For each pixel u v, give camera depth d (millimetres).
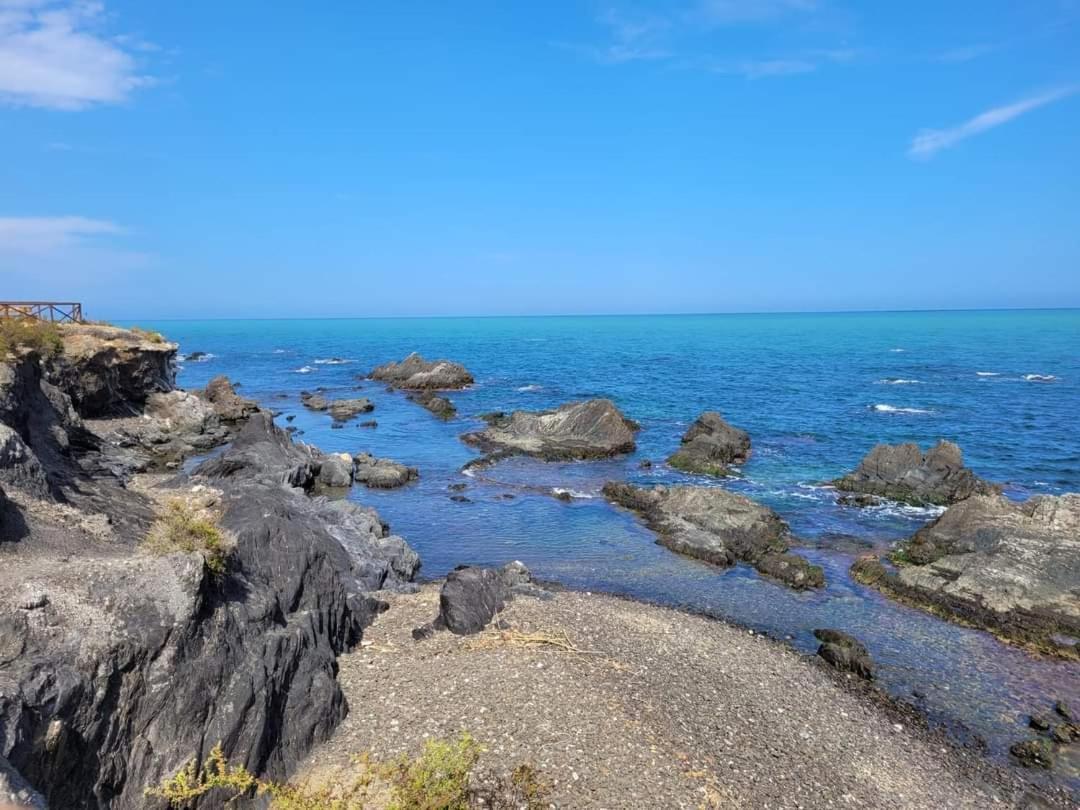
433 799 10477
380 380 96375
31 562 14289
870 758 16734
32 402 29266
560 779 13625
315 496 38062
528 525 35000
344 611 19891
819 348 150625
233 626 14484
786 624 24703
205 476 35156
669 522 34344
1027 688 20656
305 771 13812
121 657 11977
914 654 22594
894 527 34812
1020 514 30391
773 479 43594
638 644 21109
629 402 73188
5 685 10180
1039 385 81562
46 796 10008
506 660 18500
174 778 11367
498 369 111438
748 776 14922
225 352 158625
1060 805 15828
